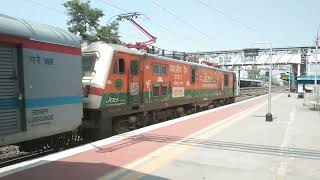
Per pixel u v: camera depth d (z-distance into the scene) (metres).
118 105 14.61
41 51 9.82
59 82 10.44
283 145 11.33
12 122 9.00
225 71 31.88
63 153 9.56
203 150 10.31
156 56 17.83
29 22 9.84
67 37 10.88
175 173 7.98
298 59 68.44
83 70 14.06
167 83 19.14
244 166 8.66
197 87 24.11
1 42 8.79
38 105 9.70
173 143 11.26
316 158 9.60
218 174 7.96
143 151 10.03
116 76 14.41
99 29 31.59
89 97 13.41
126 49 15.27
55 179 7.31
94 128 13.75
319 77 46.38
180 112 22.11
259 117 19.59
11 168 8.03
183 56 23.30
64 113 10.65
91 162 8.70
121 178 7.51
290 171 8.28
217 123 16.50
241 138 12.48
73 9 31.22
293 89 73.69
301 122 17.50
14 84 9.09
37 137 9.84
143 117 17.25
